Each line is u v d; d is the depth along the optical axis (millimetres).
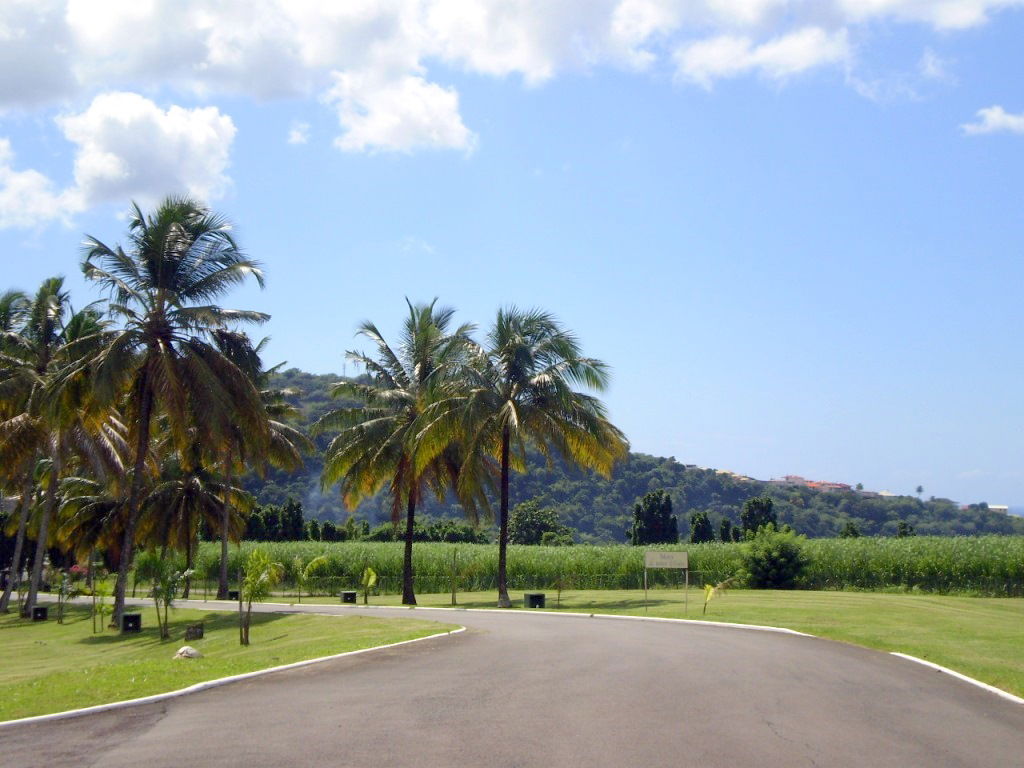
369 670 14297
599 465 34031
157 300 30438
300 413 49719
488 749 8812
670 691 12125
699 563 45844
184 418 29781
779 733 9602
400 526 81438
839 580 41188
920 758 8656
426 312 38281
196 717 10547
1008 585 37812
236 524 50188
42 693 12406
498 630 21516
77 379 30156
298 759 8484
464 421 32344
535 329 34375
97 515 47750
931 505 137625
